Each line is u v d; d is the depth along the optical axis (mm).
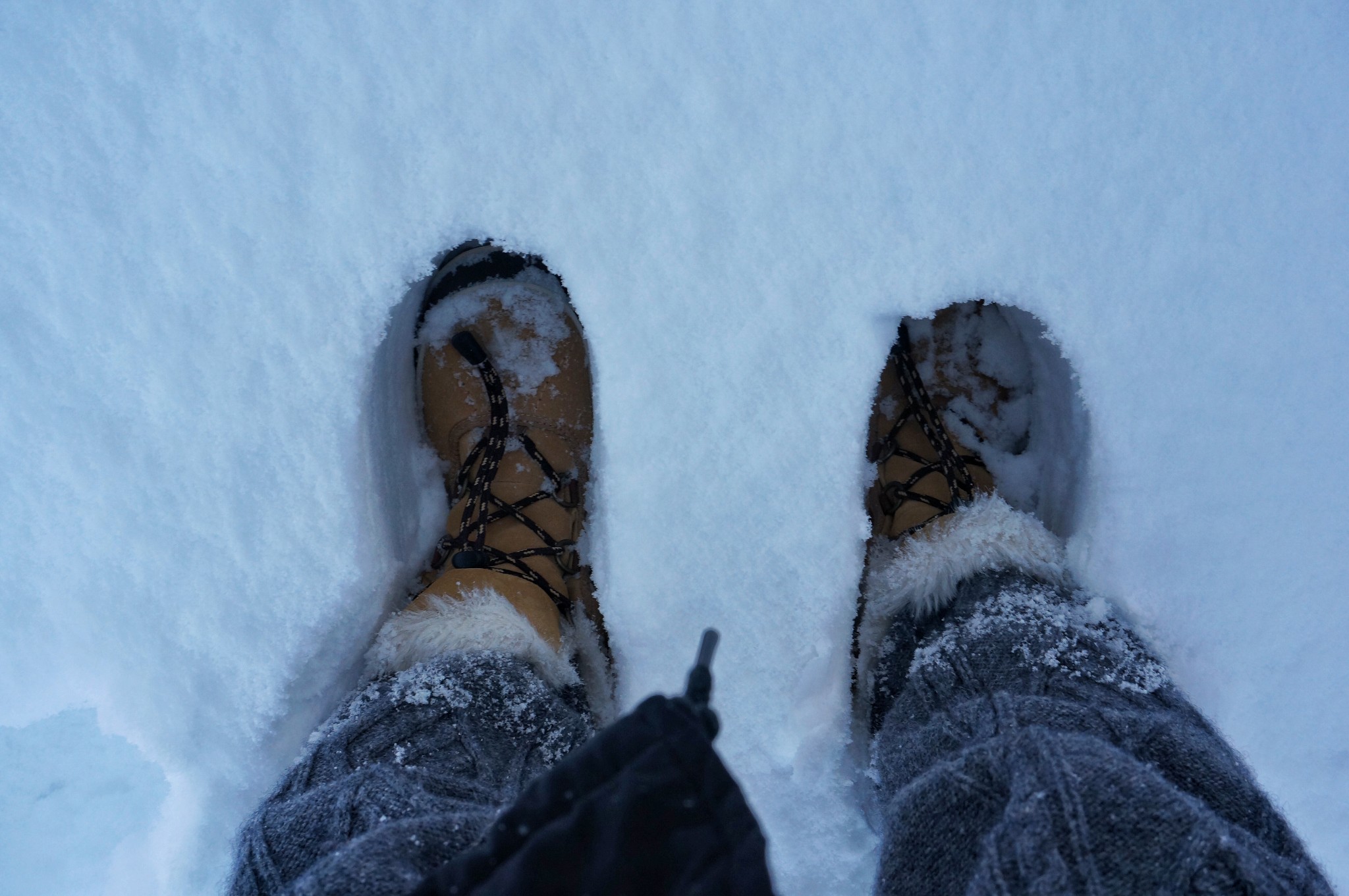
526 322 1098
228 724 843
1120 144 853
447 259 1073
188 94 849
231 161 847
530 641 875
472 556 965
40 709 848
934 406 1116
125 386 847
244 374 849
